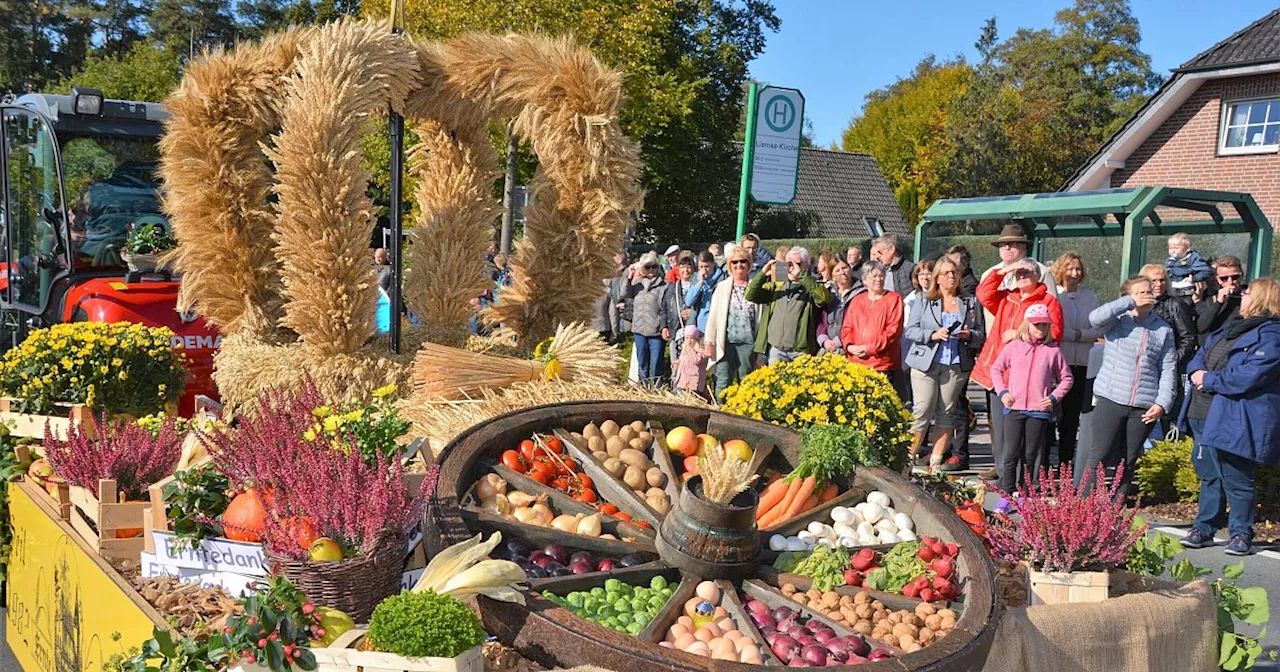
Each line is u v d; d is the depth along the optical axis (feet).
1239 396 21.94
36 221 31.24
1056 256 46.03
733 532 10.92
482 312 22.31
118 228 30.96
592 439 13.92
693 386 30.42
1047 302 22.86
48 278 30.89
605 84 20.83
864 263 35.76
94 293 27.94
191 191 21.67
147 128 31.50
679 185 103.55
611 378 18.90
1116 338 23.27
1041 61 168.96
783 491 13.38
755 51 115.65
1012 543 12.83
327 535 10.02
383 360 20.08
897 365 26.30
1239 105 65.87
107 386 19.07
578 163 21.08
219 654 8.82
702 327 32.17
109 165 30.94
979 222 48.11
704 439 14.60
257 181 21.98
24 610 15.64
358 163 19.75
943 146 153.58
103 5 187.01
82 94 30.55
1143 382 22.99
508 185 57.26
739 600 10.68
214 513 11.55
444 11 55.36
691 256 33.19
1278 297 21.77
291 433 11.22
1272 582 20.61
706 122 103.35
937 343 26.84
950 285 26.50
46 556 14.25
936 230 47.57
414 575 10.77
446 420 16.01
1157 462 26.96
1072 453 27.02
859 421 15.88
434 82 21.17
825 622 10.35
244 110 21.44
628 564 11.32
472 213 23.24
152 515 11.56
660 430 14.47
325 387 19.44
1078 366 26.20
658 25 63.41
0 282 33.65
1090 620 11.44
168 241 28.91
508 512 12.20
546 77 20.66
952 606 10.93
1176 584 13.12
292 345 20.76
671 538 11.10
